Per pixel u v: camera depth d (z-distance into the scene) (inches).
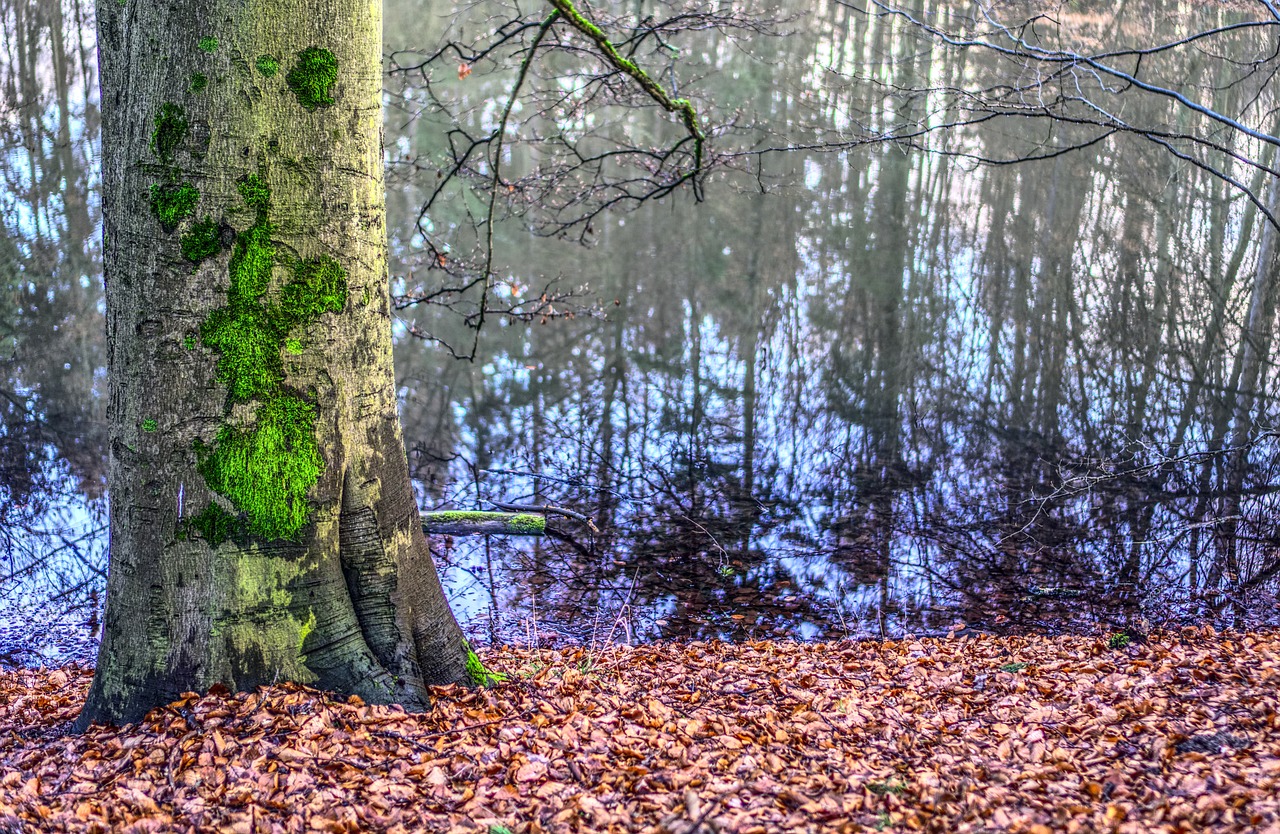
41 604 337.4
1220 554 407.5
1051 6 423.8
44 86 741.9
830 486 546.6
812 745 155.4
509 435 677.9
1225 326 762.2
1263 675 179.8
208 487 147.3
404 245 728.3
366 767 136.5
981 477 565.3
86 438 598.9
